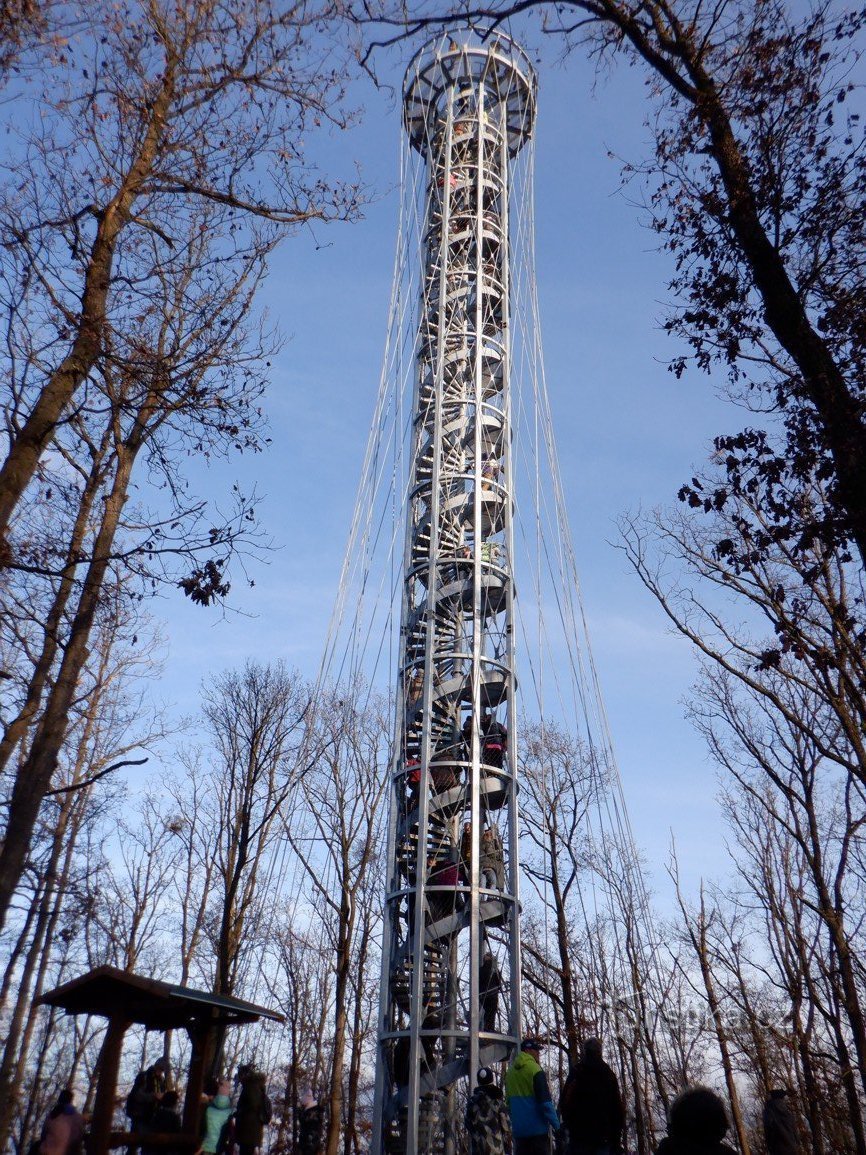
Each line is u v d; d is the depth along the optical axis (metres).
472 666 24.47
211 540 12.08
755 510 14.27
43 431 10.74
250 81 12.80
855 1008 22.19
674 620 21.50
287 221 13.55
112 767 13.15
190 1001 11.88
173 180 12.84
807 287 11.52
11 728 14.30
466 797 23.17
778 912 32.34
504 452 27.69
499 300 29.36
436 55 31.17
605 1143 9.09
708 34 10.84
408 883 23.61
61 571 11.59
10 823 11.30
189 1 12.49
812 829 24.89
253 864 33.50
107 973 11.18
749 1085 42.12
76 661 12.62
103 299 11.77
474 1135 13.80
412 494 27.73
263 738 35.72
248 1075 15.27
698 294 13.41
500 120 31.64
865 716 16.80
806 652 17.05
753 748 26.08
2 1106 14.61
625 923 36.81
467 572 25.97
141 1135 11.48
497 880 22.75
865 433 9.96
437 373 27.39
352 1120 37.22
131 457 13.80
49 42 10.98
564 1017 34.66
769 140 11.52
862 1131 23.53
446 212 29.42
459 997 22.42
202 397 12.60
